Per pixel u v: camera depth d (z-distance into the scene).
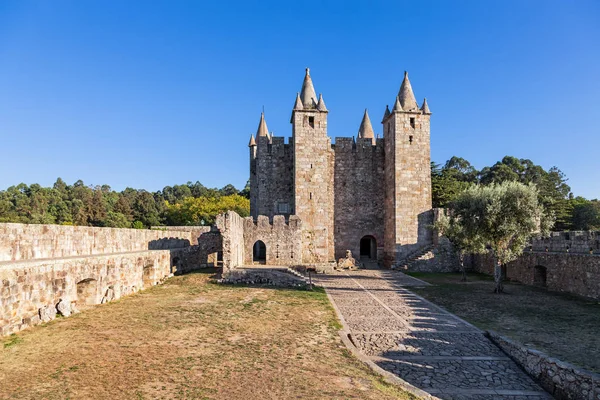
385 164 55.47
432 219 51.06
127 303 24.42
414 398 12.48
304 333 18.77
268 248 44.59
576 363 14.96
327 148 55.62
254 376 13.16
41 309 18.30
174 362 14.03
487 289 33.31
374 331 20.05
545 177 93.38
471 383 14.46
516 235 31.09
